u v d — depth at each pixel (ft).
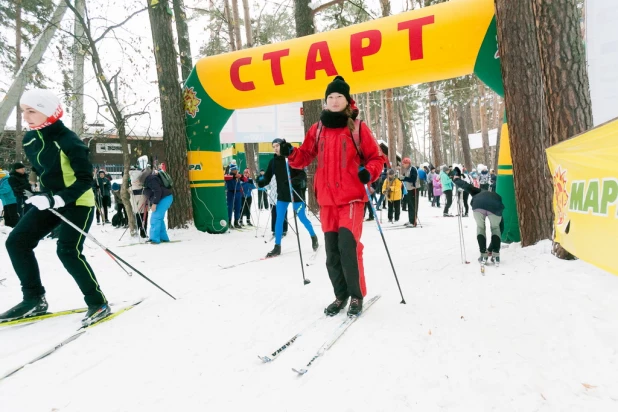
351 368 6.75
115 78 22.12
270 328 8.79
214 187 26.05
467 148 72.18
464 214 34.63
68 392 6.25
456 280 12.17
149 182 21.52
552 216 14.94
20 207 28.86
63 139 8.94
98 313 9.41
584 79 12.72
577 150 9.94
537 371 6.41
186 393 6.15
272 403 5.80
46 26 20.81
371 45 19.42
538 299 9.67
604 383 5.96
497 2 15.87
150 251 19.39
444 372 6.52
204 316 9.69
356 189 9.23
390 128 60.44
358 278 9.20
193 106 24.93
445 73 19.35
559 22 12.73
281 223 17.51
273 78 22.06
